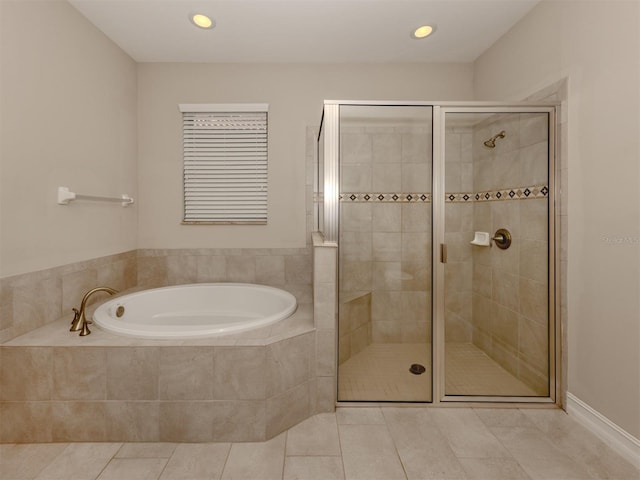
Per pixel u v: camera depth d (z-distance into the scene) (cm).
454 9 194
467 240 202
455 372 199
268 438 152
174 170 260
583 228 160
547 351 181
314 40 227
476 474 132
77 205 193
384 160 188
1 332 148
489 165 196
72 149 188
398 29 214
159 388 149
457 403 180
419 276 192
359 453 143
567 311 171
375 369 193
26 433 149
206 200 263
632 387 137
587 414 160
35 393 148
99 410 149
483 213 201
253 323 169
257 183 263
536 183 184
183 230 262
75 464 136
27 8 157
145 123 257
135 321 221
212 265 263
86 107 199
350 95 260
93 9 191
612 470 133
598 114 149
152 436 150
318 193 236
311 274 260
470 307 202
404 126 187
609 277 146
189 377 148
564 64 168
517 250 196
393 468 135
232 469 134
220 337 157
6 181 148
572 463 137
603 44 146
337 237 187
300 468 134
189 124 260
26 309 159
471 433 157
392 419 168
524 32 200
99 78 211
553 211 176
